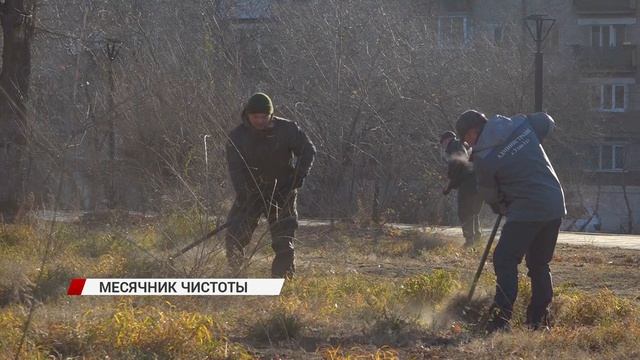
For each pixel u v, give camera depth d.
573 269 15.13
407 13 35.34
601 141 48.25
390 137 29.91
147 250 11.59
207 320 7.86
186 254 10.66
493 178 9.05
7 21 20.67
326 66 30.38
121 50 28.34
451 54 34.38
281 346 7.93
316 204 28.05
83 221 14.95
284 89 30.62
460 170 17.69
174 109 18.08
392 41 31.44
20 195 16.98
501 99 35.72
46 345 7.12
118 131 19.09
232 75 23.81
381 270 13.62
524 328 8.75
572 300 9.80
